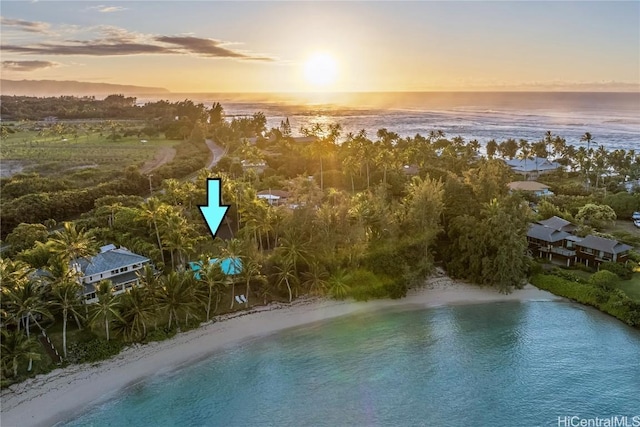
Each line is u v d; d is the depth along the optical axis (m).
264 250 84.38
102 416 49.12
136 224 85.94
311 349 61.78
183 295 62.00
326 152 152.88
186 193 101.12
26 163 186.62
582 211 102.94
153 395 52.50
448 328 66.62
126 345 59.06
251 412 50.47
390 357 60.19
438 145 196.25
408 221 78.69
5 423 46.81
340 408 51.09
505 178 95.75
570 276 76.94
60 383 52.34
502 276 74.06
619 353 59.94
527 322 67.56
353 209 78.44
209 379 55.56
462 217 80.69
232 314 68.00
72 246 63.28
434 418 49.69
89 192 120.50
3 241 93.38
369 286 74.00
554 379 55.56
